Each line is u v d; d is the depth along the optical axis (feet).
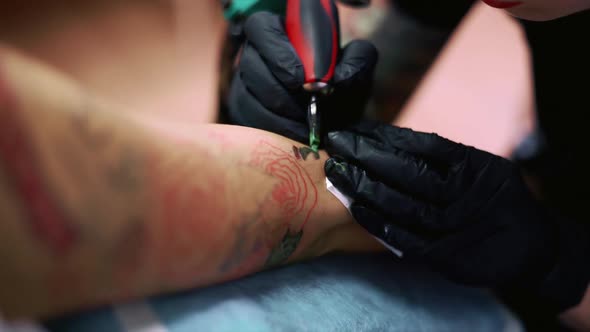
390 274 2.08
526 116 4.30
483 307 2.20
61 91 1.10
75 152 1.09
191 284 1.41
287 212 1.65
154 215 1.22
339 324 1.61
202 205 1.36
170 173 1.29
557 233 2.19
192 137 1.44
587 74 2.92
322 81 1.85
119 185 1.16
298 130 2.04
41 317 1.12
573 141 3.23
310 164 1.84
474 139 4.18
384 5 3.55
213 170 1.43
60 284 1.09
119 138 1.17
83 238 1.09
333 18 2.03
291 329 1.48
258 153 1.65
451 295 2.15
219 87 2.74
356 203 1.88
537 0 1.93
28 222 1.02
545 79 3.24
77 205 1.08
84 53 4.70
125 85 4.52
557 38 2.93
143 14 5.21
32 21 4.86
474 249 1.99
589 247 2.21
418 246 1.90
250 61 2.10
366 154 1.89
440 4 3.23
